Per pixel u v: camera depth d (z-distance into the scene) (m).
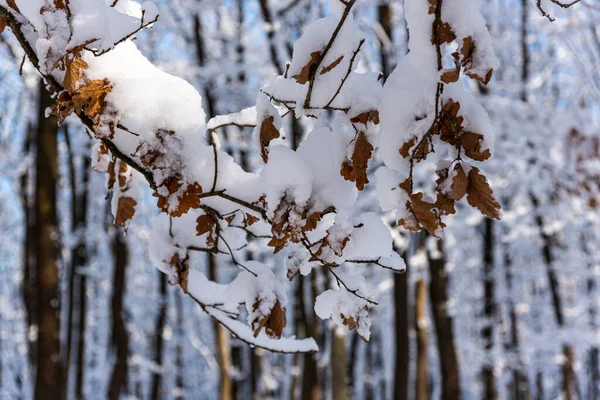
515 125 8.02
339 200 1.29
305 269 1.53
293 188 1.25
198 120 1.38
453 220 9.18
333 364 9.13
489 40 1.10
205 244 1.85
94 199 12.30
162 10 7.40
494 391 11.50
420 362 10.69
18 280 15.80
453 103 1.15
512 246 12.32
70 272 11.41
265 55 10.47
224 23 11.80
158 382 14.75
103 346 16.16
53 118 6.84
